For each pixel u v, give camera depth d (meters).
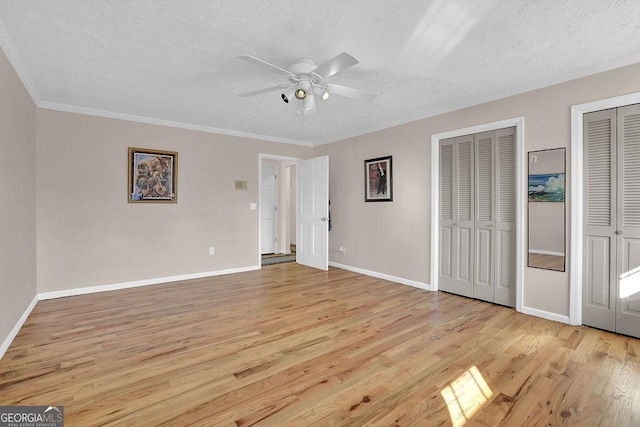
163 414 1.62
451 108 3.67
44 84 3.01
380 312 3.14
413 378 1.96
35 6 1.81
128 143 4.07
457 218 3.71
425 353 2.28
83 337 2.54
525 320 2.91
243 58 2.04
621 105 2.52
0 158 2.18
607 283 2.64
